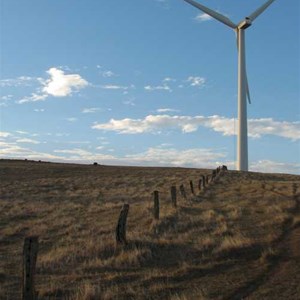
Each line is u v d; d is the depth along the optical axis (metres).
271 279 12.12
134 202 34.00
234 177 61.94
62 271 14.12
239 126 75.12
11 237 21.41
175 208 26.67
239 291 11.16
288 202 29.69
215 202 31.19
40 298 11.24
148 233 19.02
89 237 19.06
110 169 89.19
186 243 17.11
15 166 89.12
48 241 19.69
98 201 36.38
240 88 74.81
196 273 13.12
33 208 31.77
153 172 80.38
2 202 36.31
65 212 29.44
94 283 12.36
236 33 74.56
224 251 15.62
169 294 11.12
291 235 18.50
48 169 85.12
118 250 16.12
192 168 98.75
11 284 12.97
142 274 13.21
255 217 23.70
